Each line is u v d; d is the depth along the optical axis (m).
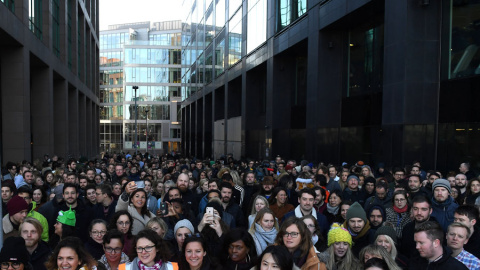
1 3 15.40
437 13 11.74
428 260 3.77
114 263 4.07
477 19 10.60
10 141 18.50
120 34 84.81
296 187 8.03
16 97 18.55
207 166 15.57
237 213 6.47
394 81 12.19
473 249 4.58
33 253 4.41
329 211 6.47
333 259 4.04
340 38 18.02
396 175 8.62
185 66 61.47
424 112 11.77
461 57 11.09
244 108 29.53
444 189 5.40
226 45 35.47
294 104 23.61
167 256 3.77
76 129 33.88
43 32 23.56
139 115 73.94
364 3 14.01
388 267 3.34
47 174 10.05
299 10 20.08
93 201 6.84
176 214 5.56
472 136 10.54
